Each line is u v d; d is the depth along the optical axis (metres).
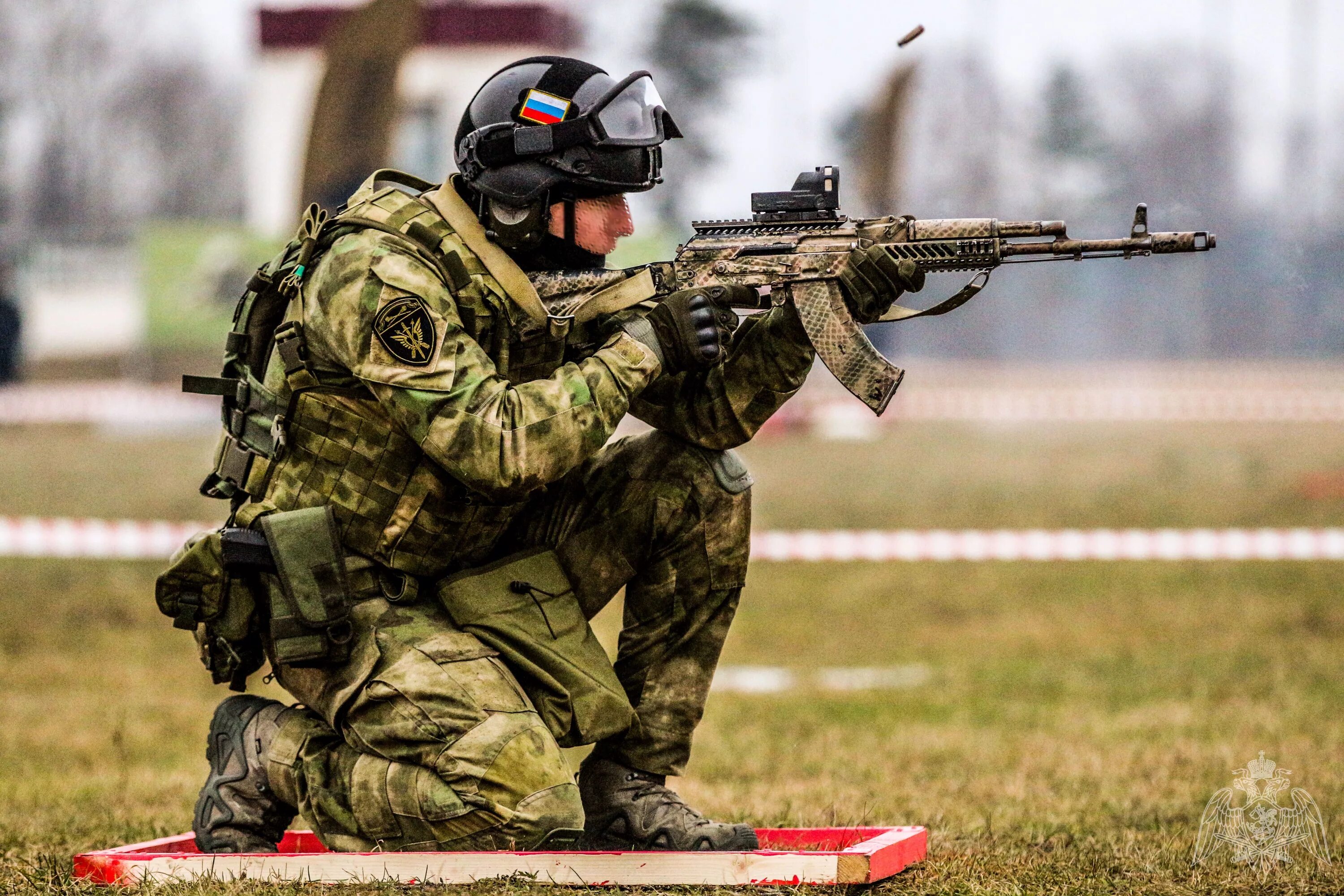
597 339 15.27
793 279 14.66
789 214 14.94
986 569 54.66
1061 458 96.19
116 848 16.88
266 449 14.88
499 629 14.77
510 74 14.88
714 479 15.43
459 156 14.81
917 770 24.78
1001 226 14.66
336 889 13.97
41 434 112.12
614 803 15.50
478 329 14.52
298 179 107.62
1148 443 109.38
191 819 20.33
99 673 37.31
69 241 150.00
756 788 23.09
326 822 14.98
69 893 14.50
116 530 48.47
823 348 14.59
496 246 14.73
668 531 15.37
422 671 14.31
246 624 14.99
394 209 14.60
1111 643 41.31
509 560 15.12
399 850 14.58
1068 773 23.92
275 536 14.44
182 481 77.06
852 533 60.03
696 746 27.84
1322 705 30.77
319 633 14.43
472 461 13.95
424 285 14.16
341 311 14.21
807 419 114.50
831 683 36.25
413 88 145.12
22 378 134.75
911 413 122.50
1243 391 145.75
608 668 15.25
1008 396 134.75
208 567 14.73
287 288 14.70
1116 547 45.91
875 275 14.53
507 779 14.08
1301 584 50.03
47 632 42.94
